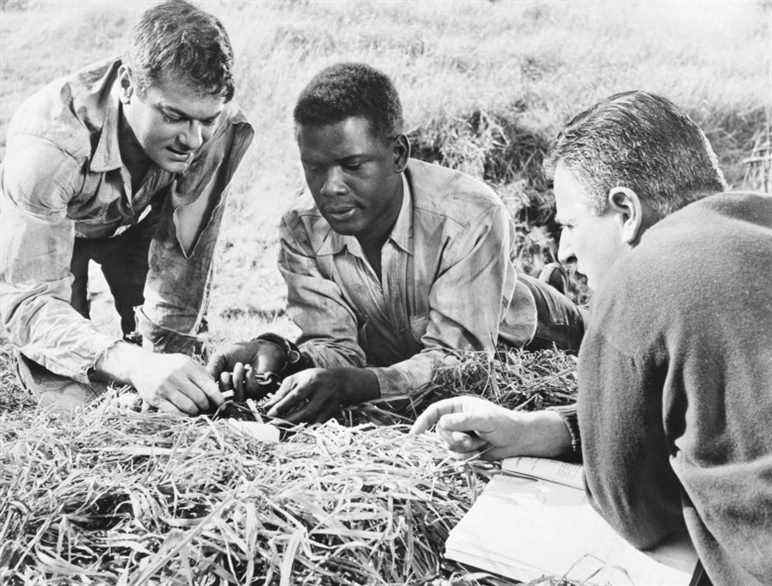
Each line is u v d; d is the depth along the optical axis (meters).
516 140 2.82
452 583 1.33
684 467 1.08
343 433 1.82
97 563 1.37
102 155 2.24
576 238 1.38
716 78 2.95
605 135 1.32
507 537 1.38
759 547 1.00
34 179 2.14
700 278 1.06
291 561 1.31
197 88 2.16
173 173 2.36
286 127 2.65
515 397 2.35
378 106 2.24
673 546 1.30
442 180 2.34
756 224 1.14
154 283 2.49
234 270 2.58
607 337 1.14
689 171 1.31
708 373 1.04
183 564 1.30
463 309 2.34
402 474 1.61
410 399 2.24
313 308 2.41
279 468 1.61
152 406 2.04
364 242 2.35
